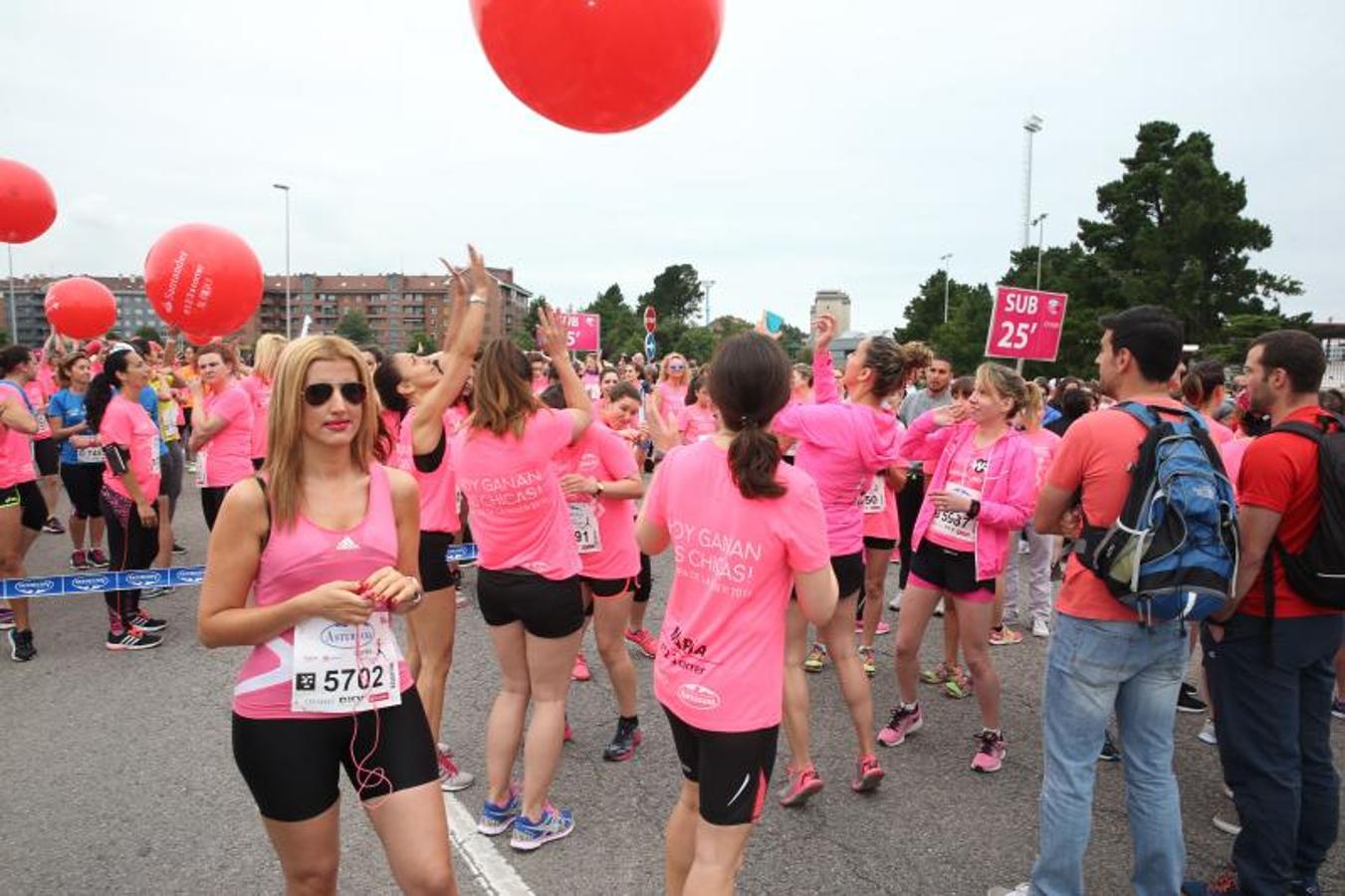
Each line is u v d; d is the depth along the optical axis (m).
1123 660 2.50
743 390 2.12
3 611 5.88
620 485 3.74
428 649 3.61
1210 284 39.66
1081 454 2.57
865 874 2.97
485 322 3.15
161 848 3.06
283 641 2.01
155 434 5.56
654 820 3.31
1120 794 3.62
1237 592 2.65
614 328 73.88
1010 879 2.95
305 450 2.07
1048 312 9.15
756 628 2.14
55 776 3.62
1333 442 2.63
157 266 5.70
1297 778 2.68
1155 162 42.31
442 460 3.37
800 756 3.42
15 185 6.75
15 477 5.22
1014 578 6.19
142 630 5.30
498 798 3.19
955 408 3.88
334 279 130.88
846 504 3.49
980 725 4.31
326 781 2.02
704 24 2.43
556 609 3.03
